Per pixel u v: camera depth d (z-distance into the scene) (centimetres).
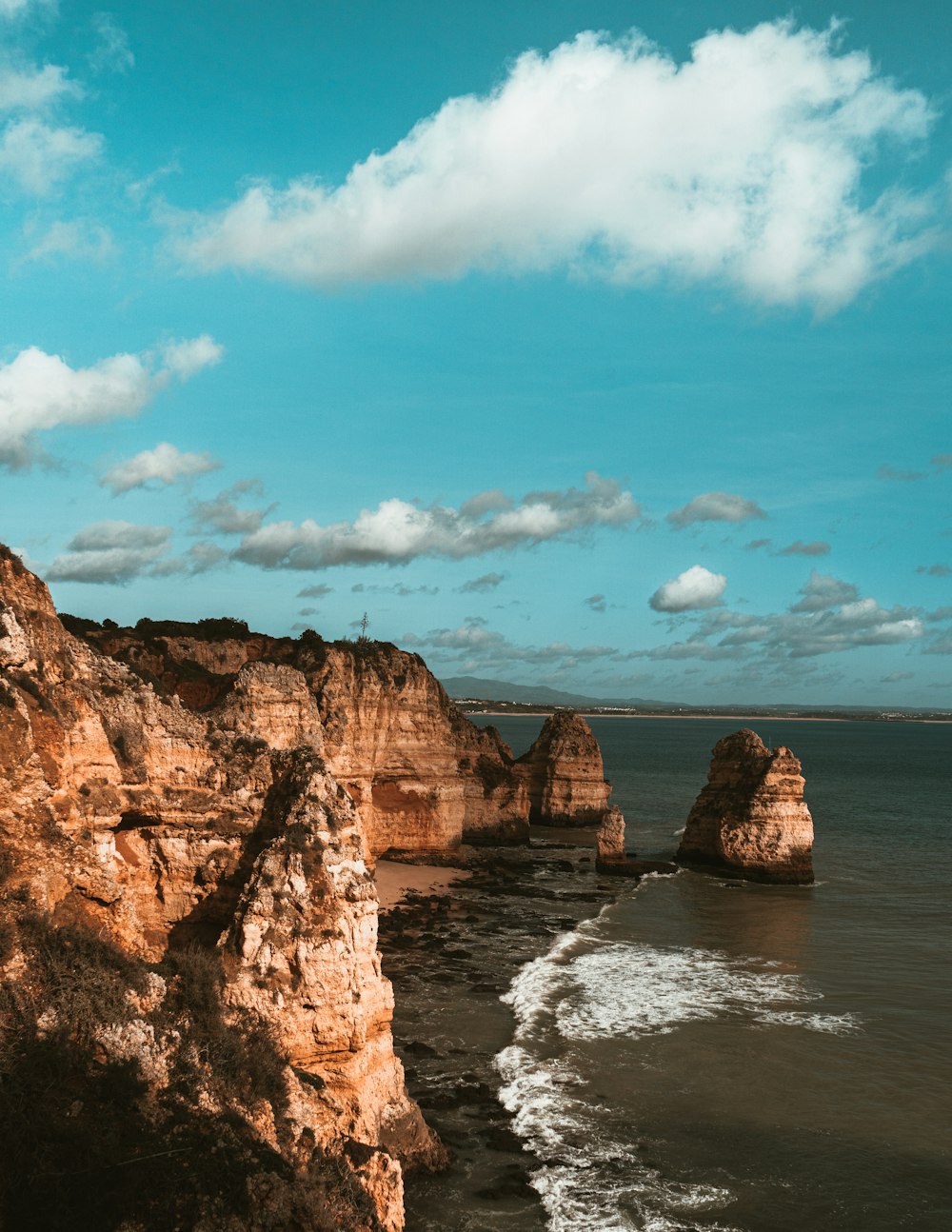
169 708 2789
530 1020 3728
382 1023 2444
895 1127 3012
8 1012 1636
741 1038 3653
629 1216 2497
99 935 2011
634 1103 3100
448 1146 2748
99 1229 1455
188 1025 1966
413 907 5628
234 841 2677
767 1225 2500
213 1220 1559
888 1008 4019
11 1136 1483
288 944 2291
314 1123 2066
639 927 5350
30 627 2420
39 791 2088
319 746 4406
